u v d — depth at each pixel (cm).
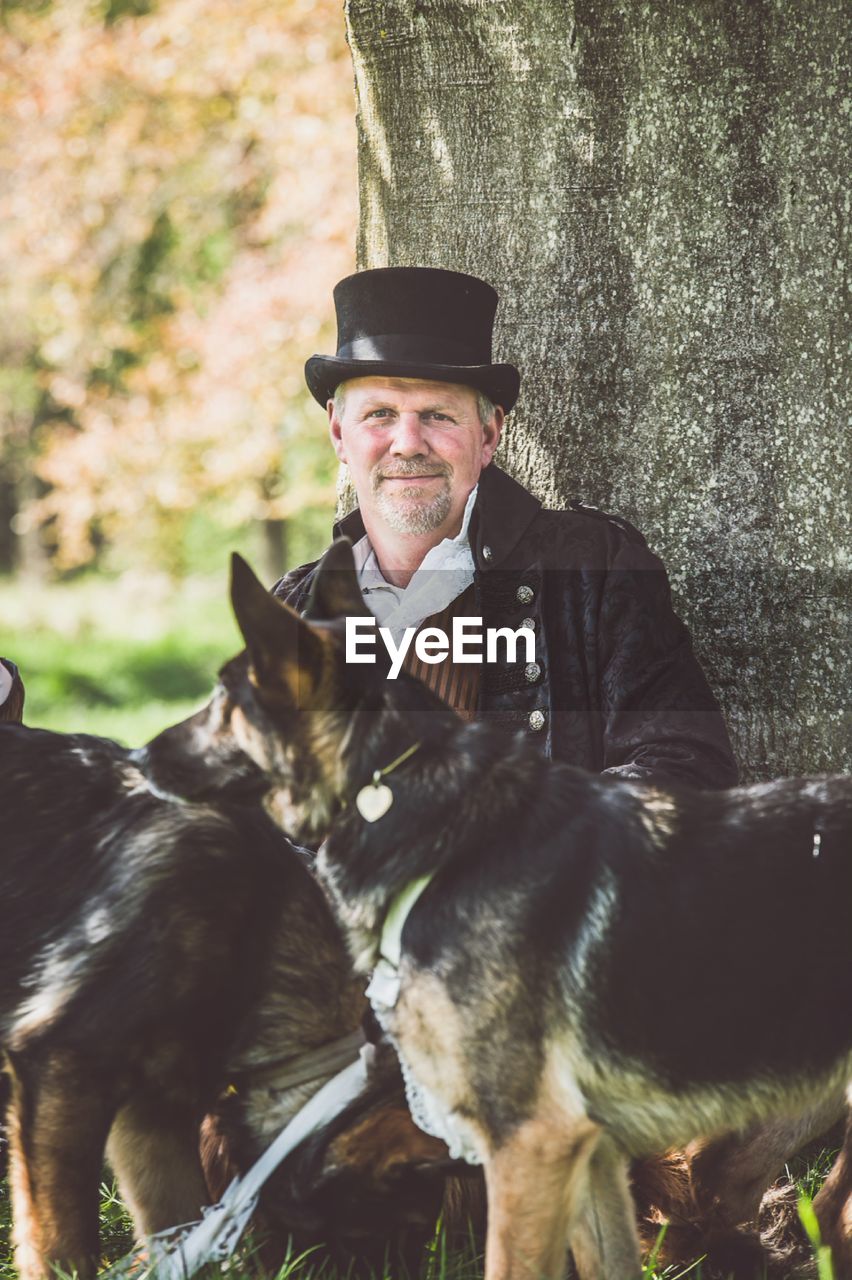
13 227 1510
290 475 1482
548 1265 256
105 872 293
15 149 1470
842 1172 289
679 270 390
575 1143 257
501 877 261
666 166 388
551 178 402
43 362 1967
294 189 1263
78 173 1469
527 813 267
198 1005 289
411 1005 262
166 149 1462
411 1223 290
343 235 1227
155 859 291
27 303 1609
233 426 1394
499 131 409
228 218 1539
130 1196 296
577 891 261
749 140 380
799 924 264
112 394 1642
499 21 401
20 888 295
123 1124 293
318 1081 295
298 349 1298
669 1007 259
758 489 386
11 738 312
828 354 378
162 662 1884
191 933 288
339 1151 282
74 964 287
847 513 378
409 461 348
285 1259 285
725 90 381
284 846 306
